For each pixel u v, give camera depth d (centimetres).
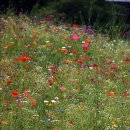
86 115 1045
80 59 1451
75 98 1166
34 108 1083
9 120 988
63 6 2367
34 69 1309
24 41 1509
